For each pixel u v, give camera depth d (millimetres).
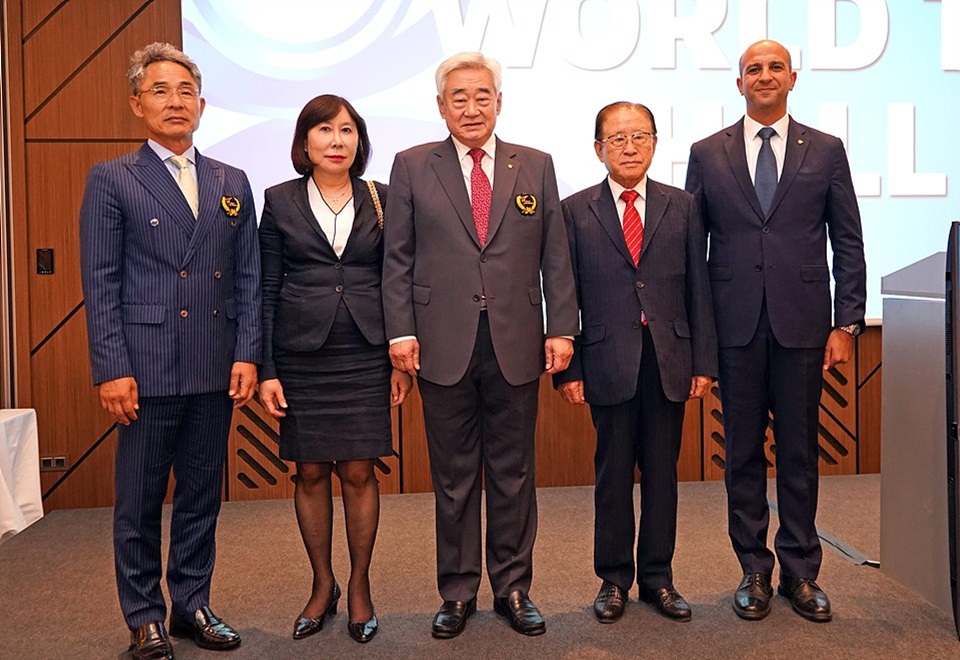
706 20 4832
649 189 2852
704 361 2816
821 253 2857
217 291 2627
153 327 2539
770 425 4840
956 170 4988
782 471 2904
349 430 2725
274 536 3920
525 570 2840
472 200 2732
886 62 4926
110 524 4184
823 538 3691
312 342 2691
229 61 4625
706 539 3717
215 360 2621
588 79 4801
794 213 2824
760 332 2836
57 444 4504
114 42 4461
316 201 2750
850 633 2707
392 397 2844
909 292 2902
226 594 3174
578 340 2857
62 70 4430
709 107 4848
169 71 2549
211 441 2680
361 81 4703
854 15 4910
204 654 2645
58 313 4477
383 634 2775
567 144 4809
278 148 4676
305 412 2732
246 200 2727
